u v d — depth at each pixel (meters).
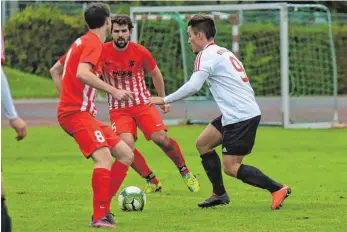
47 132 46.62
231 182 26.44
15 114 14.18
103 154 18.14
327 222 18.84
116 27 23.97
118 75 24.30
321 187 25.33
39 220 19.34
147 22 59.56
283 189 20.69
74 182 26.61
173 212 20.48
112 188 19.50
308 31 65.31
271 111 61.56
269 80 69.12
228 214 20.06
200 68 19.98
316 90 70.50
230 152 20.31
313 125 49.12
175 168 30.80
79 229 18.06
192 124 52.09
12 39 80.62
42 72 82.00
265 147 38.09
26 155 35.41
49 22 79.56
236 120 20.08
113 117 24.31
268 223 18.72
